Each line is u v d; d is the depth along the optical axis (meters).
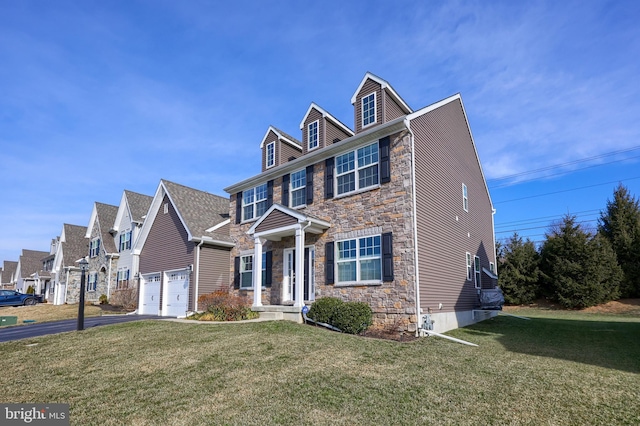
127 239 28.23
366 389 6.19
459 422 4.93
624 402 5.63
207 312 15.20
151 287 20.91
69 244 34.53
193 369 7.47
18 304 29.42
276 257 16.33
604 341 11.22
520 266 28.72
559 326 15.18
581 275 25.81
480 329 13.93
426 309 11.91
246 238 18.34
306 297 14.75
